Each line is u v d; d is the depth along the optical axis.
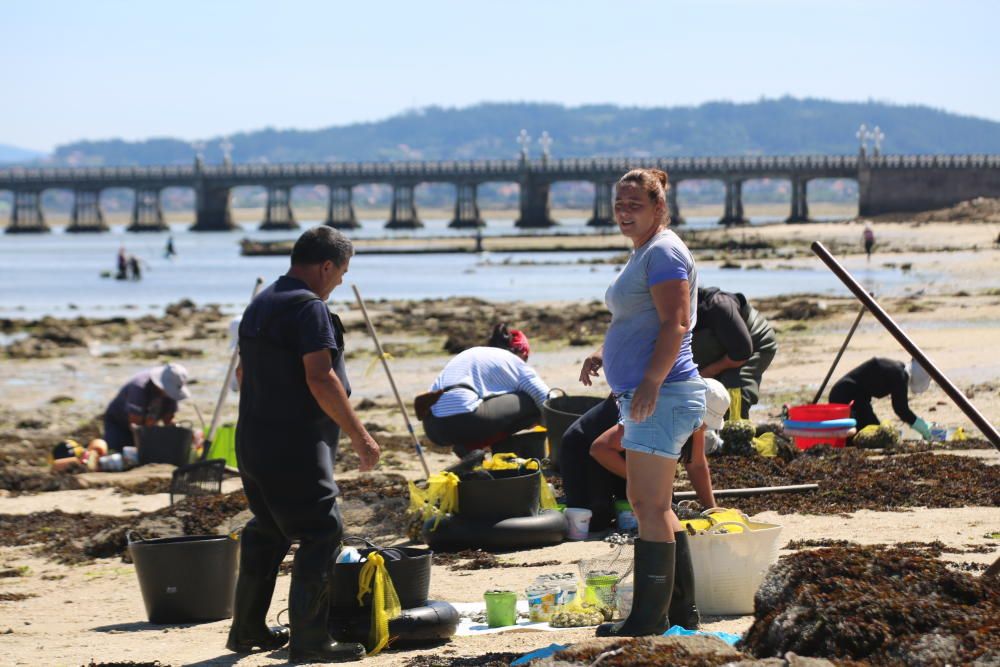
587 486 18.28
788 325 63.16
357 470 26.16
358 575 12.10
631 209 11.11
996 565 10.91
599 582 13.04
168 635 13.50
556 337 64.12
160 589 14.30
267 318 11.40
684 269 10.89
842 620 8.85
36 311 97.38
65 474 26.72
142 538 18.89
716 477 20.72
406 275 132.12
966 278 95.38
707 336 21.86
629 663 8.80
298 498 11.48
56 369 59.12
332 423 11.77
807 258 134.38
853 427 24.66
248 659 11.84
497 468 18.17
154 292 118.31
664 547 11.22
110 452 28.77
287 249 192.00
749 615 12.50
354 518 19.25
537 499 17.80
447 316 77.38
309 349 11.26
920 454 22.30
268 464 11.45
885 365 26.28
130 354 64.25
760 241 167.25
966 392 35.09
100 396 49.53
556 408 22.12
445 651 11.83
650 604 11.24
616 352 11.23
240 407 11.73
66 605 15.86
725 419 23.42
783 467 21.55
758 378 24.50
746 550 12.46
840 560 9.62
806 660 8.39
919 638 8.49
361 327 73.31
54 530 21.11
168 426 27.67
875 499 19.08
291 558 17.97
